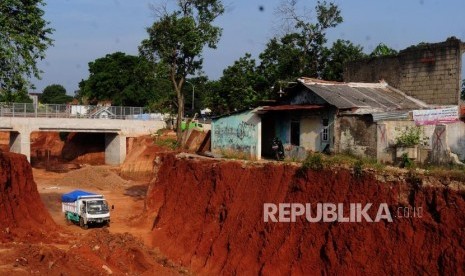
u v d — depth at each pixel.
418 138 23.44
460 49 29.30
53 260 24.56
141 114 71.31
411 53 31.94
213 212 27.34
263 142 34.12
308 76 46.75
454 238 17.25
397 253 18.50
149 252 27.88
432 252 17.62
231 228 25.23
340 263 19.83
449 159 21.55
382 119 25.02
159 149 61.19
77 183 55.81
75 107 68.12
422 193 18.72
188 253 26.89
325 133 28.28
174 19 46.91
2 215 31.62
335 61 46.75
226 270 23.56
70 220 38.56
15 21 30.97
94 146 75.50
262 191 25.00
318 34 47.50
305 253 21.11
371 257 19.12
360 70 35.47
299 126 30.30
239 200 26.09
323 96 28.50
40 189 53.59
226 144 35.03
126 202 47.84
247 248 23.50
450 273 16.92
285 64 47.25
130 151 66.31
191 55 48.44
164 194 34.84
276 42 48.34
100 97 86.88
